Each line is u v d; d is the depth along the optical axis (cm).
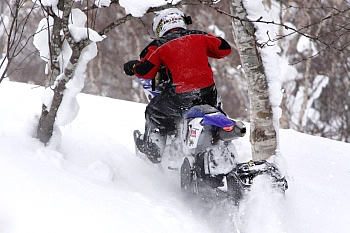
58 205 987
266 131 1536
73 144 1515
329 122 4681
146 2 1245
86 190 1135
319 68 4559
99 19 4522
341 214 1365
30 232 885
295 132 2200
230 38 4638
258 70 1511
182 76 1352
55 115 1334
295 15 4194
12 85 2259
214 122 1236
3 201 953
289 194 1440
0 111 1742
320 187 1560
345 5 3869
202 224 1155
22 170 1105
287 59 4100
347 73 4528
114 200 1138
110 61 4972
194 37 1392
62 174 1198
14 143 1296
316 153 1912
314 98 4466
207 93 1366
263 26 1484
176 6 1236
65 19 1198
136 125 1989
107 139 1642
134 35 4597
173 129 1425
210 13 4600
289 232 1176
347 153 1947
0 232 878
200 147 1322
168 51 1361
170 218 1130
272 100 1529
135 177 1413
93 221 964
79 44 1244
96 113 2089
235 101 4972
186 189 1324
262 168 1176
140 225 1022
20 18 4041
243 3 1472
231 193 1191
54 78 1330
